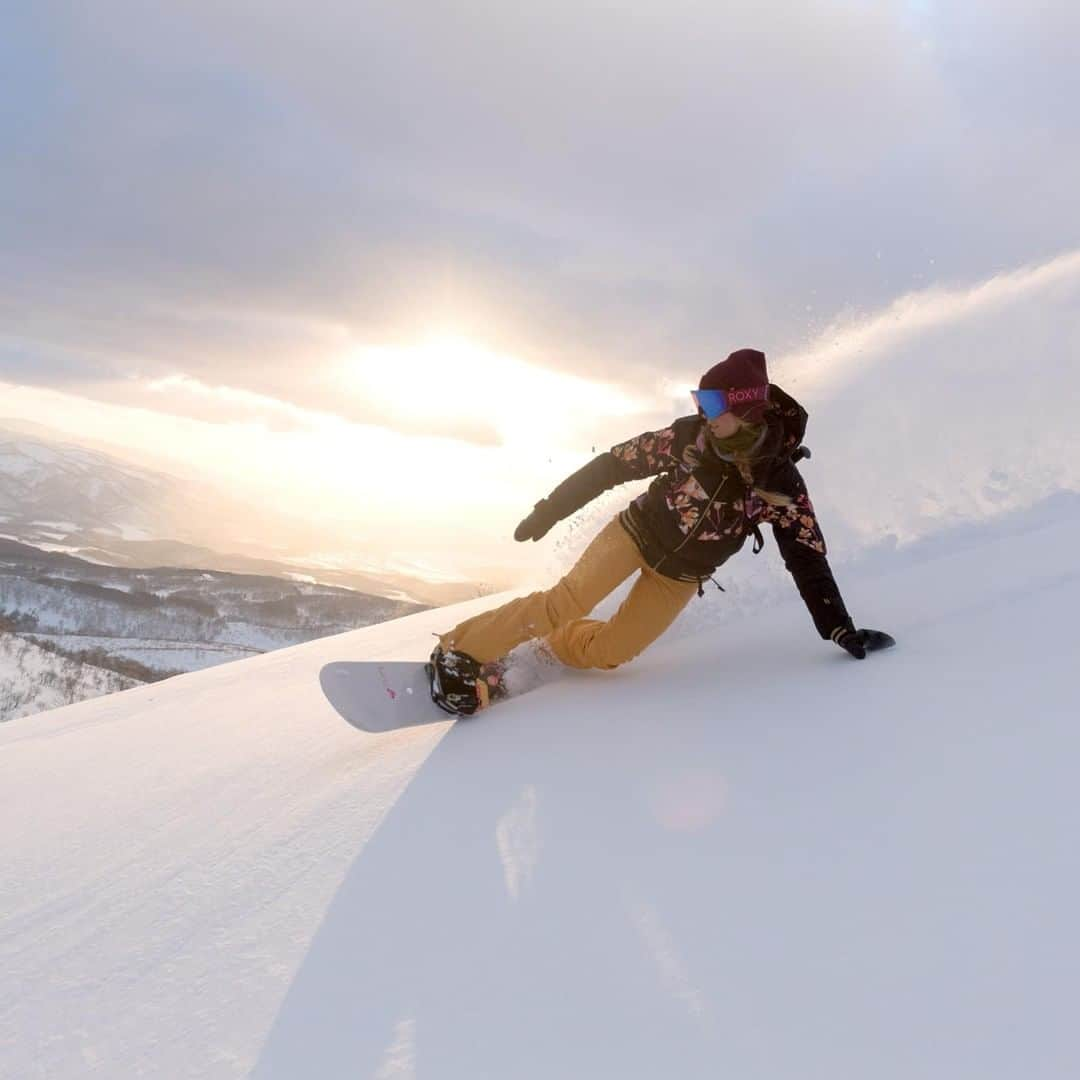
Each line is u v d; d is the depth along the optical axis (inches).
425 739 107.8
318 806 92.0
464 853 72.9
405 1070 48.9
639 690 109.5
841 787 71.0
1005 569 125.1
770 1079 42.4
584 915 60.1
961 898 53.2
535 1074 46.3
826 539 162.6
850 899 55.7
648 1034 47.5
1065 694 78.6
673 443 110.7
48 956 74.1
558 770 86.2
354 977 59.5
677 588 114.8
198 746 135.8
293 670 188.1
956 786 66.9
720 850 64.9
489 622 114.9
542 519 119.8
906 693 88.9
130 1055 57.6
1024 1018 42.9
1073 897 50.9
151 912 77.3
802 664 108.3
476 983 55.5
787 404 105.9
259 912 72.0
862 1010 45.9
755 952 52.5
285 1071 51.7
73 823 109.7
